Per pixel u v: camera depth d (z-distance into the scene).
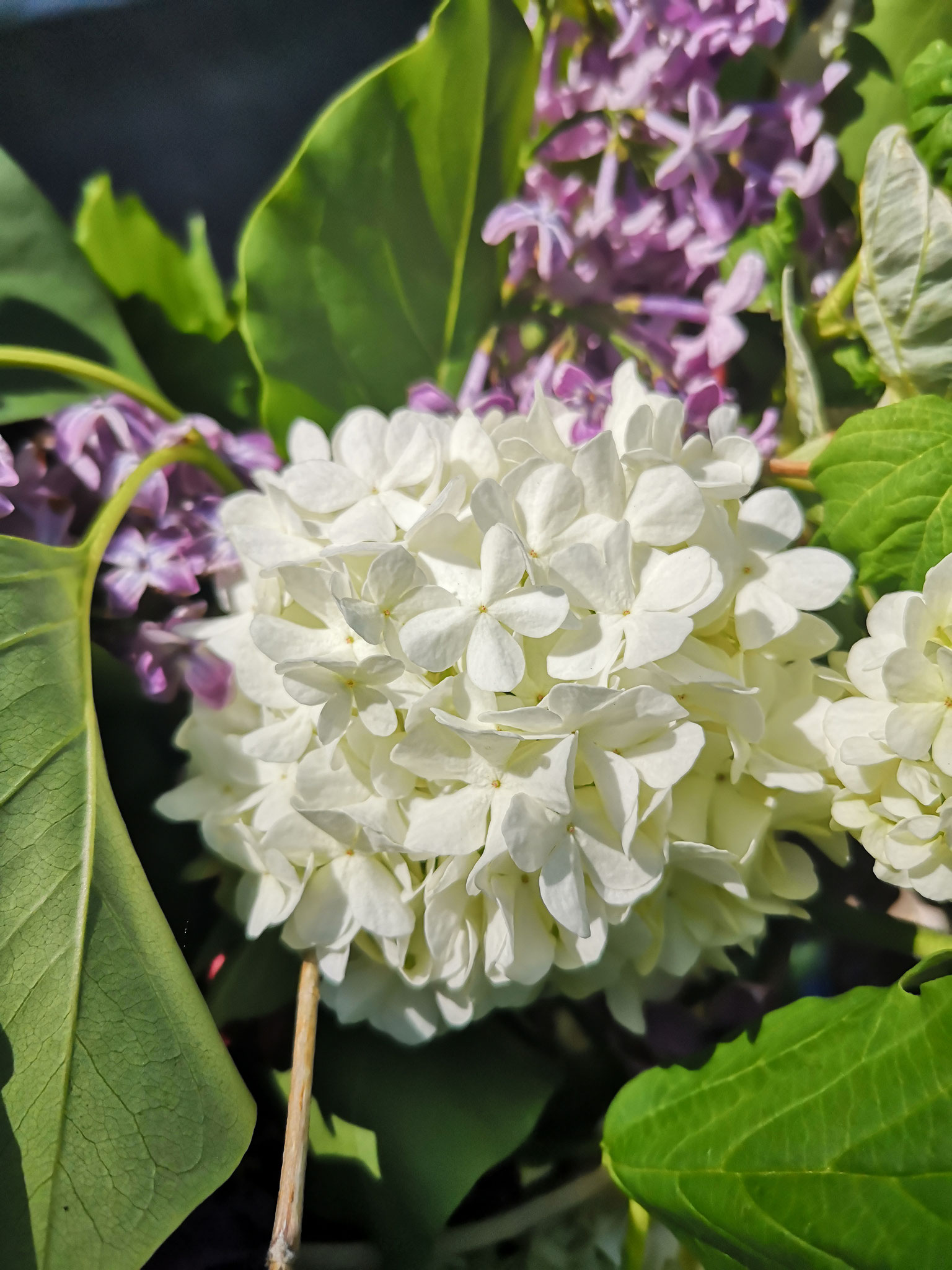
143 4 0.30
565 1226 0.15
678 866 0.13
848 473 0.14
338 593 0.11
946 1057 0.12
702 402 0.15
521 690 0.11
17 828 0.12
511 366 0.17
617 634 0.11
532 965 0.12
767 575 0.12
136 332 0.19
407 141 0.16
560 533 0.11
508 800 0.11
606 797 0.11
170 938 0.12
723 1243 0.12
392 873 0.12
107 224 0.19
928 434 0.14
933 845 0.12
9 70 0.29
